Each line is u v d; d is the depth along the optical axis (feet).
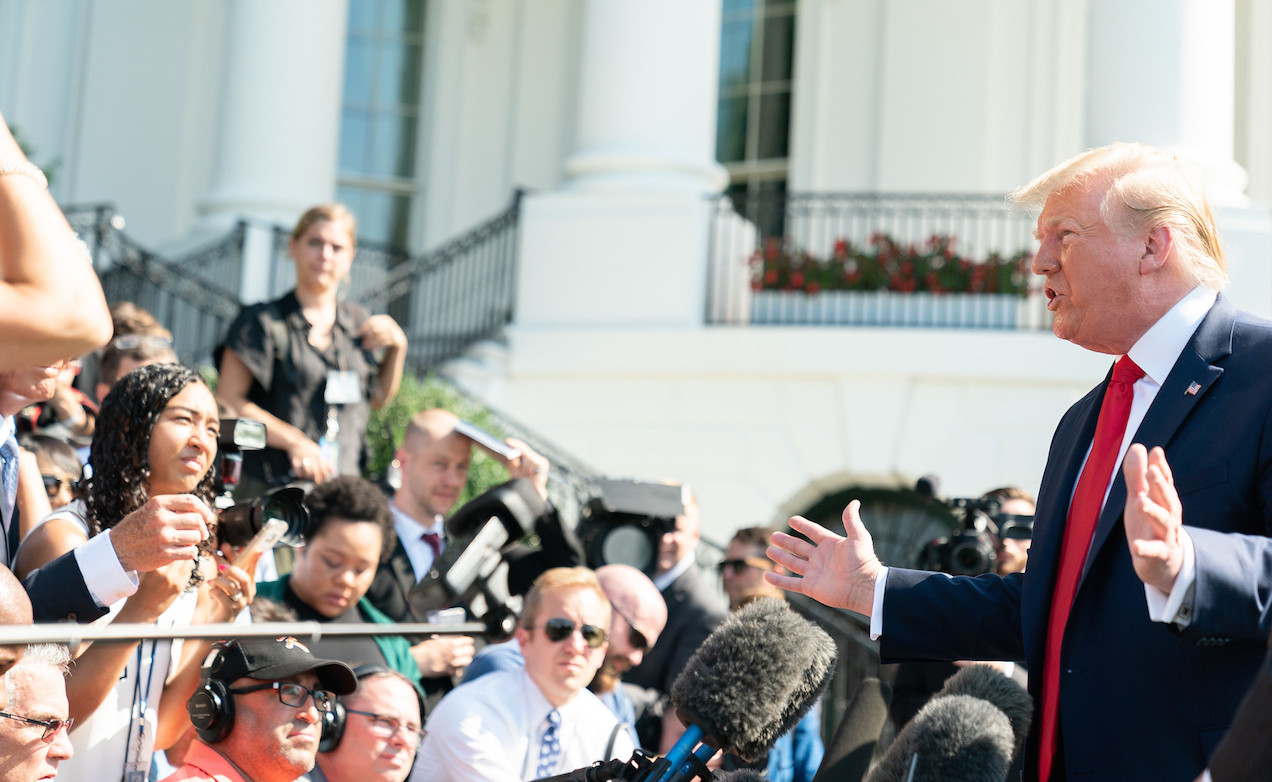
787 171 43.29
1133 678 6.46
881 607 7.31
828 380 32.07
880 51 41.91
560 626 10.28
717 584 25.81
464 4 46.68
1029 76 40.04
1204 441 6.57
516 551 11.01
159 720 8.77
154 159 44.78
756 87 44.24
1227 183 29.17
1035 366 30.78
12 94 44.32
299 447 14.21
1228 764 4.57
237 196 38.17
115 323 13.34
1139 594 6.53
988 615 7.34
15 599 6.66
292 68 38.86
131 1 45.21
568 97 45.55
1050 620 7.06
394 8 47.14
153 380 8.86
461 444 13.82
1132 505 5.78
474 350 33.14
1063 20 39.91
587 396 33.22
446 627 6.99
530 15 46.19
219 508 9.34
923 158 40.68
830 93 42.57
